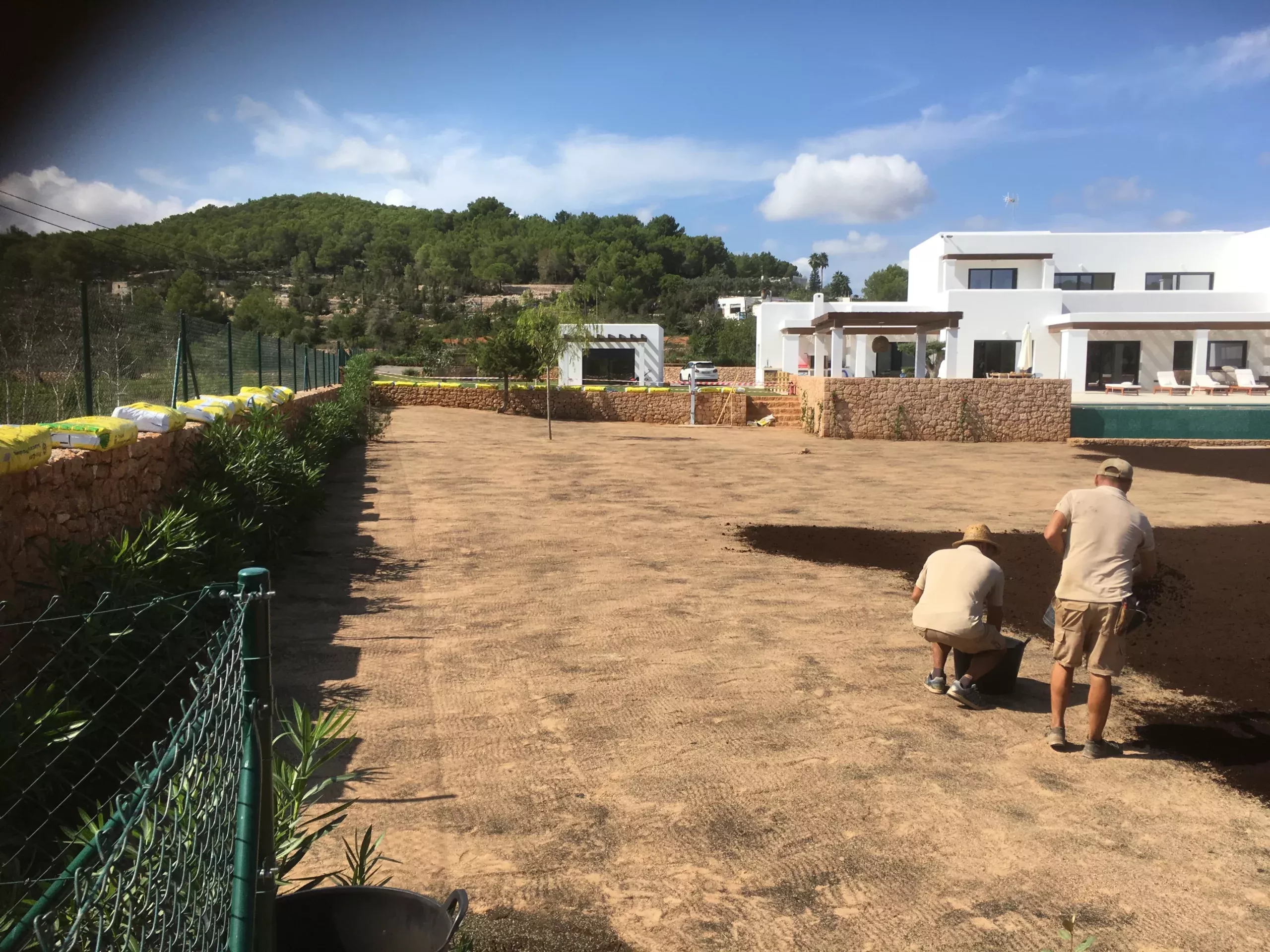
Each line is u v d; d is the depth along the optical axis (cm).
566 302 3238
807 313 4459
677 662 641
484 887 359
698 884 366
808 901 355
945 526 1279
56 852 335
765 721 538
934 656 595
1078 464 2166
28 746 332
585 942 326
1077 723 550
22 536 467
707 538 1134
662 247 15250
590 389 3288
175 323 954
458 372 5622
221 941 217
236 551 648
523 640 685
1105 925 341
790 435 2850
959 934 334
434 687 578
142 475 684
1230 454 2477
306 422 1524
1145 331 3750
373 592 815
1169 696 606
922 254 4397
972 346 3841
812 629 738
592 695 572
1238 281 4081
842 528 1243
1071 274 4122
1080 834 411
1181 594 880
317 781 441
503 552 1009
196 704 214
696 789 447
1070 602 497
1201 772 483
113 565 477
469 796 435
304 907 234
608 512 1312
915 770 477
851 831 410
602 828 408
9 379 587
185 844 197
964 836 407
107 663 400
